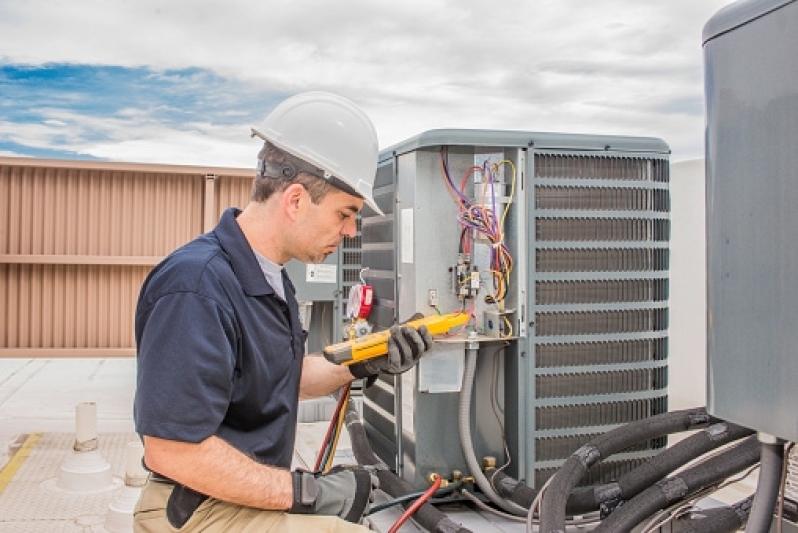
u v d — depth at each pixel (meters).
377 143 1.84
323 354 2.20
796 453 1.93
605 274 2.69
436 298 2.61
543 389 2.64
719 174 1.32
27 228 5.72
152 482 1.67
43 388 5.45
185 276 1.54
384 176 2.95
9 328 5.75
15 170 5.68
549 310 2.64
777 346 1.21
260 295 1.64
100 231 5.83
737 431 2.19
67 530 2.84
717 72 1.32
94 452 3.37
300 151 1.67
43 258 5.68
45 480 3.40
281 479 1.62
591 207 2.67
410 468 2.72
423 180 2.60
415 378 2.64
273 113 1.74
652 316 2.75
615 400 2.71
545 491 2.17
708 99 1.35
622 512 2.06
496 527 2.51
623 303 2.71
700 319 3.41
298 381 1.80
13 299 5.75
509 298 2.63
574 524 2.46
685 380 3.51
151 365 1.48
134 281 5.91
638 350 2.74
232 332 1.57
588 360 2.68
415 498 2.45
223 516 1.61
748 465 2.10
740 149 1.27
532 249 2.59
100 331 5.87
